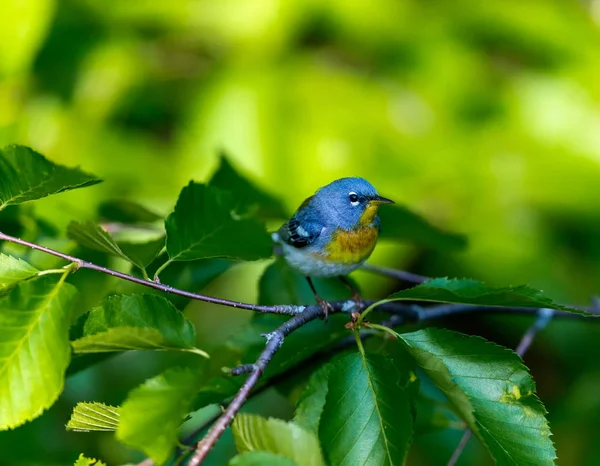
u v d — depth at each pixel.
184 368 4.49
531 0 12.28
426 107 11.19
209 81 11.08
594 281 11.27
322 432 4.91
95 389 10.94
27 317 4.63
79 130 10.98
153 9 10.91
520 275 11.14
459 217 11.16
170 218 6.05
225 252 6.21
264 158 10.59
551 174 11.12
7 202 5.47
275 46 10.95
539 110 11.41
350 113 10.91
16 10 9.62
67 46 11.20
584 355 11.61
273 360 6.41
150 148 11.25
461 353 5.24
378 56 11.43
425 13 11.76
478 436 4.95
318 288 8.91
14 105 10.93
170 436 4.27
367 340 7.44
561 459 10.33
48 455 9.06
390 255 11.04
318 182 10.70
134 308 4.98
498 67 12.05
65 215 8.52
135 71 11.24
